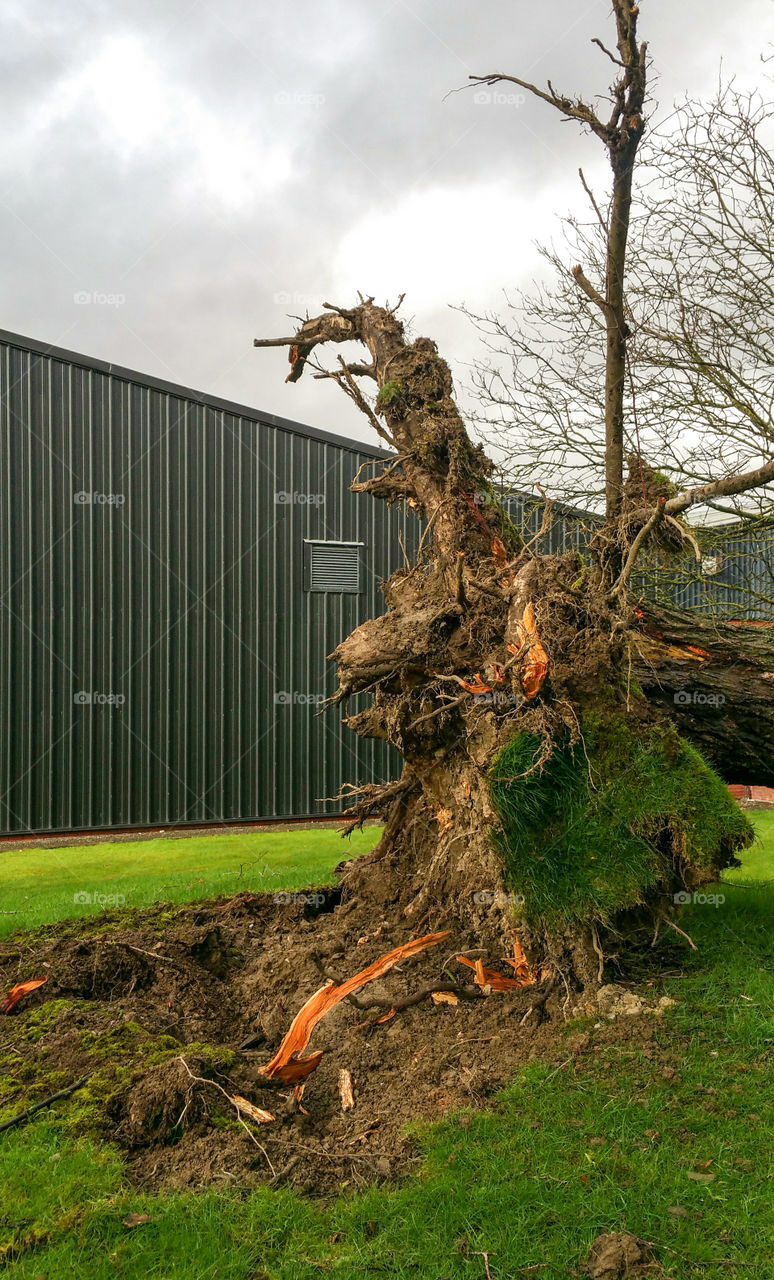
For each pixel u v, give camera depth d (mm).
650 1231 2686
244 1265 2623
